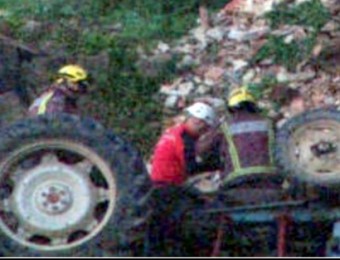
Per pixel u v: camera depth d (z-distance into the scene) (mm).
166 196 13867
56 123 13461
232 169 14211
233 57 20125
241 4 21062
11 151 13461
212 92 19625
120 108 19375
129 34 20531
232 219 14016
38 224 13406
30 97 19344
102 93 19500
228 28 20672
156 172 14734
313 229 14172
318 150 14422
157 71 19906
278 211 13984
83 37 20297
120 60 19969
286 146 14352
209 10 21250
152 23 20844
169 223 13883
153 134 19062
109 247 13289
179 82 19766
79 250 13250
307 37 20109
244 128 14375
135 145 18984
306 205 14031
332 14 20391
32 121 13508
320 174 14234
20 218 13414
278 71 19797
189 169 14750
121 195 13320
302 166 14352
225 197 14031
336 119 14508
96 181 13453
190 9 21297
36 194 13445
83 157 13469
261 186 14172
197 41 20500
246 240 14102
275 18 20594
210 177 15180
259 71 19859
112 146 13438
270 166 14227
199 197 14039
